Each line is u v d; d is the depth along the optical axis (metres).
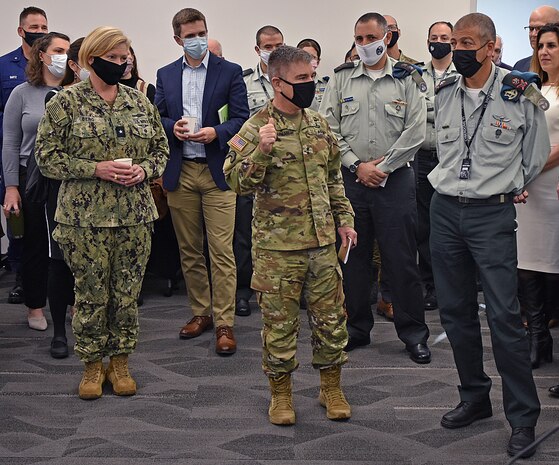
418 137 3.95
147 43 5.97
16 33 5.95
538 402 3.03
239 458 2.97
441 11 5.93
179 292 5.54
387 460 2.95
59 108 3.35
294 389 3.66
